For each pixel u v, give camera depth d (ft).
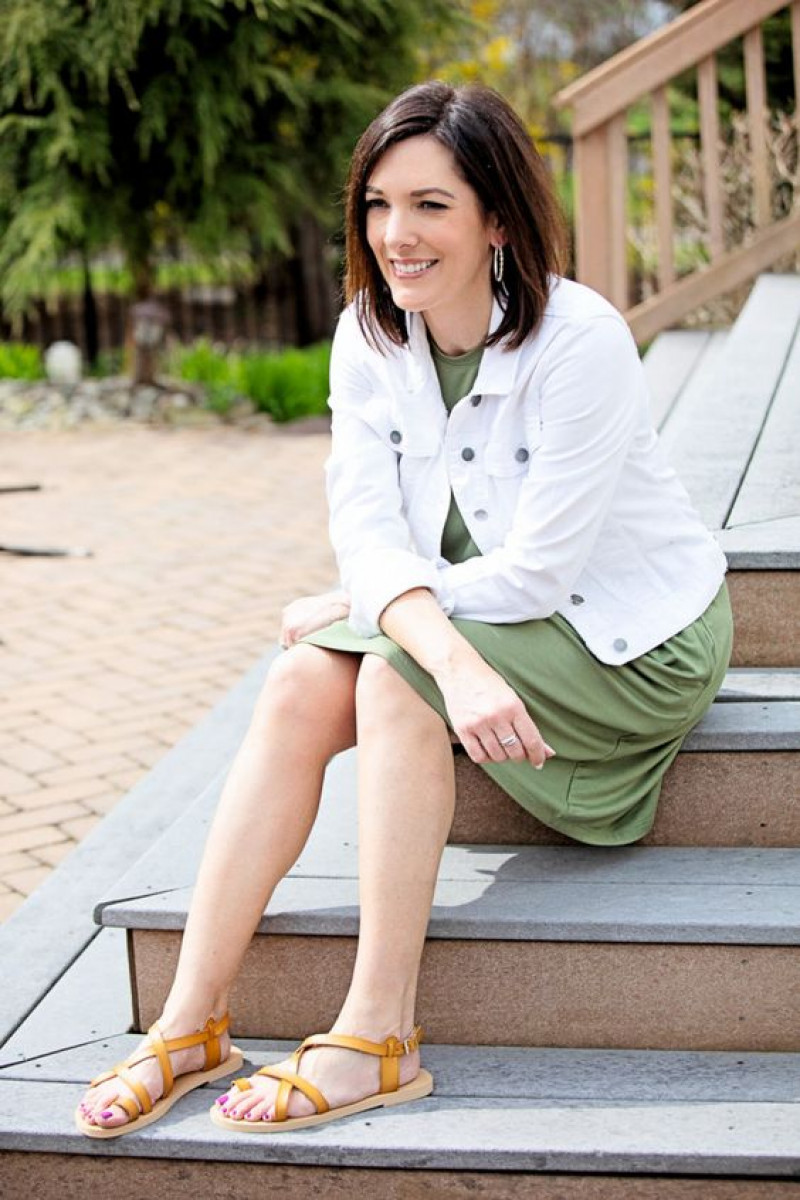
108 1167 8.62
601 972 9.09
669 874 9.60
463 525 9.61
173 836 10.71
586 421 8.95
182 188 38.47
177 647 20.08
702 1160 8.01
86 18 36.50
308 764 9.00
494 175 8.76
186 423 38.73
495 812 10.22
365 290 9.38
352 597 9.10
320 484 30.76
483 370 9.16
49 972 10.62
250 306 51.37
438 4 40.52
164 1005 9.61
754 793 9.95
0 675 19.07
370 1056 8.58
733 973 8.96
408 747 8.62
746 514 11.93
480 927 9.05
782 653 11.08
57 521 27.78
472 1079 8.87
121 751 16.37
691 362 20.93
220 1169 8.51
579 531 9.00
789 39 32.40
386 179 8.80
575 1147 8.12
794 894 9.21
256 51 36.22
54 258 38.60
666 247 22.93
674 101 34.50
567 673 9.17
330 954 9.31
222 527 27.07
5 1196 8.75
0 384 41.45
